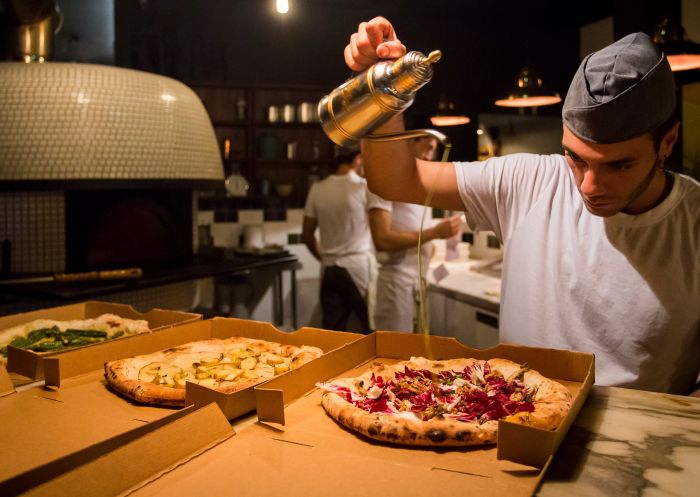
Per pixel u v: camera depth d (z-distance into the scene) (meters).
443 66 5.71
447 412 0.97
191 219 3.52
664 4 3.68
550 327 1.37
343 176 3.76
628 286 1.27
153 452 0.76
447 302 3.61
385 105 1.00
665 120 1.06
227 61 5.71
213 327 1.49
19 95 2.63
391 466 0.79
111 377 1.11
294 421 0.96
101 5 4.11
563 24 5.91
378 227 2.84
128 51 5.27
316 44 5.97
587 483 0.73
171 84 3.02
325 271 3.73
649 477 0.74
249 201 5.72
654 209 1.23
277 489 0.73
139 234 3.22
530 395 1.02
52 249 2.93
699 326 1.26
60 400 1.07
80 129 2.65
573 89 1.11
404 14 5.64
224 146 5.69
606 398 1.02
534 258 1.39
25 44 2.95
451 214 4.58
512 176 1.45
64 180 2.65
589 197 1.13
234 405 0.94
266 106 5.83
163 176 2.88
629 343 1.27
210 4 5.68
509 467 0.79
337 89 1.08
